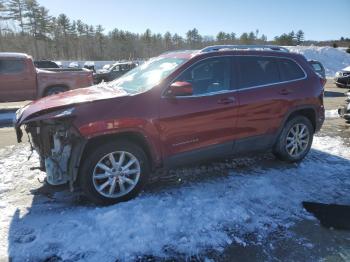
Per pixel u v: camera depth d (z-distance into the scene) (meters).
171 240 3.11
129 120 3.64
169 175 4.62
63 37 77.75
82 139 3.49
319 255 2.97
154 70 4.39
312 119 5.34
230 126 4.38
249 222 3.44
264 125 4.71
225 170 4.84
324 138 6.81
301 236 3.24
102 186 3.71
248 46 4.77
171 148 4.00
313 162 5.26
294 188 4.27
